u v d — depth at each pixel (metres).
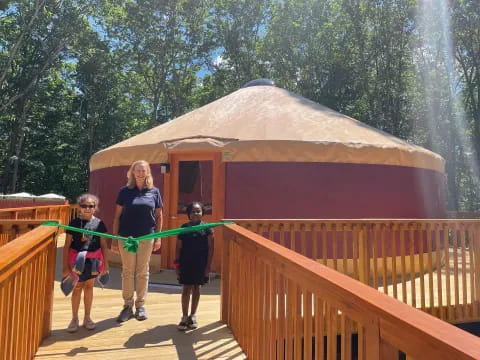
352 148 7.09
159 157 7.34
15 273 2.49
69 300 5.03
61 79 28.58
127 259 4.16
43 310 3.64
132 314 4.36
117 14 26.25
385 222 4.93
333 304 1.85
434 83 22.64
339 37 23.48
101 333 3.83
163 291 5.61
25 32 22.66
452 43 20.86
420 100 22.53
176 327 4.03
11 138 26.61
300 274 2.30
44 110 27.44
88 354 3.32
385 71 22.11
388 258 7.09
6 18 24.12
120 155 7.86
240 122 7.97
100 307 4.75
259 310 3.04
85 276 3.71
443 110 22.56
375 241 4.89
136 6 26.00
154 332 3.88
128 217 4.07
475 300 5.12
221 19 27.23
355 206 7.05
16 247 2.34
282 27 23.89
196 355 3.35
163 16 26.92
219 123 8.11
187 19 27.16
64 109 28.27
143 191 4.18
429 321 1.25
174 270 7.00
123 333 3.84
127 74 28.89
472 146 22.45
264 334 2.94
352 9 21.86
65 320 4.21
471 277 5.14
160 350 3.44
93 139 29.00
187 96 29.62
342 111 22.70
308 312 2.20
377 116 22.25
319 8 23.34
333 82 22.73
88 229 3.77
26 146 27.16
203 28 27.61
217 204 6.94
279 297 2.66
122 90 29.59
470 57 21.77
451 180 22.03
